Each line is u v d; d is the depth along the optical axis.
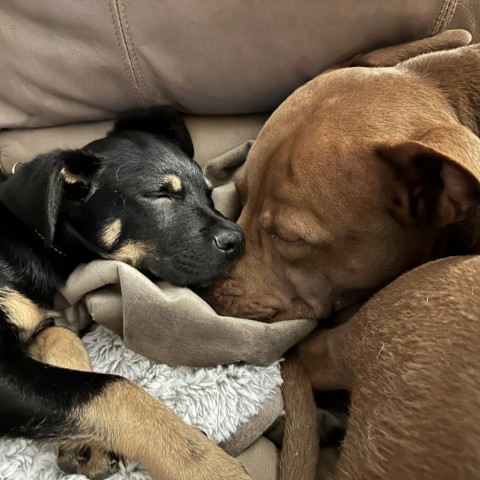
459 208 0.36
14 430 0.39
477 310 0.29
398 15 0.46
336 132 0.39
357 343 0.36
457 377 0.27
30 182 0.42
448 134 0.34
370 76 0.42
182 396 0.41
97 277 0.42
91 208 0.46
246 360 0.42
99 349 0.45
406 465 0.27
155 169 0.48
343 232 0.39
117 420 0.38
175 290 0.43
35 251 0.46
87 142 0.53
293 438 0.40
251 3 0.45
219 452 0.37
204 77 0.49
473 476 0.25
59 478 0.38
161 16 0.45
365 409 0.32
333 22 0.46
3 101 0.51
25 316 0.44
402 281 0.36
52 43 0.48
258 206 0.44
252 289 0.44
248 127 0.54
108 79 0.49
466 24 0.47
